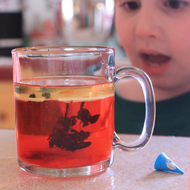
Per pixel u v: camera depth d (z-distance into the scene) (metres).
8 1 1.21
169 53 0.52
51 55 0.26
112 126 0.28
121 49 0.98
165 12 0.51
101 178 0.26
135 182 0.26
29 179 0.26
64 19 1.22
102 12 1.19
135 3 0.54
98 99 0.26
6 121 0.98
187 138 0.37
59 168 0.26
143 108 0.59
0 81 0.97
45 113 0.25
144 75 0.29
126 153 0.32
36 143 0.26
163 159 0.28
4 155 0.32
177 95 0.55
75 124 0.26
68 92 0.25
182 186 0.25
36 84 0.26
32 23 1.22
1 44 1.19
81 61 0.26
